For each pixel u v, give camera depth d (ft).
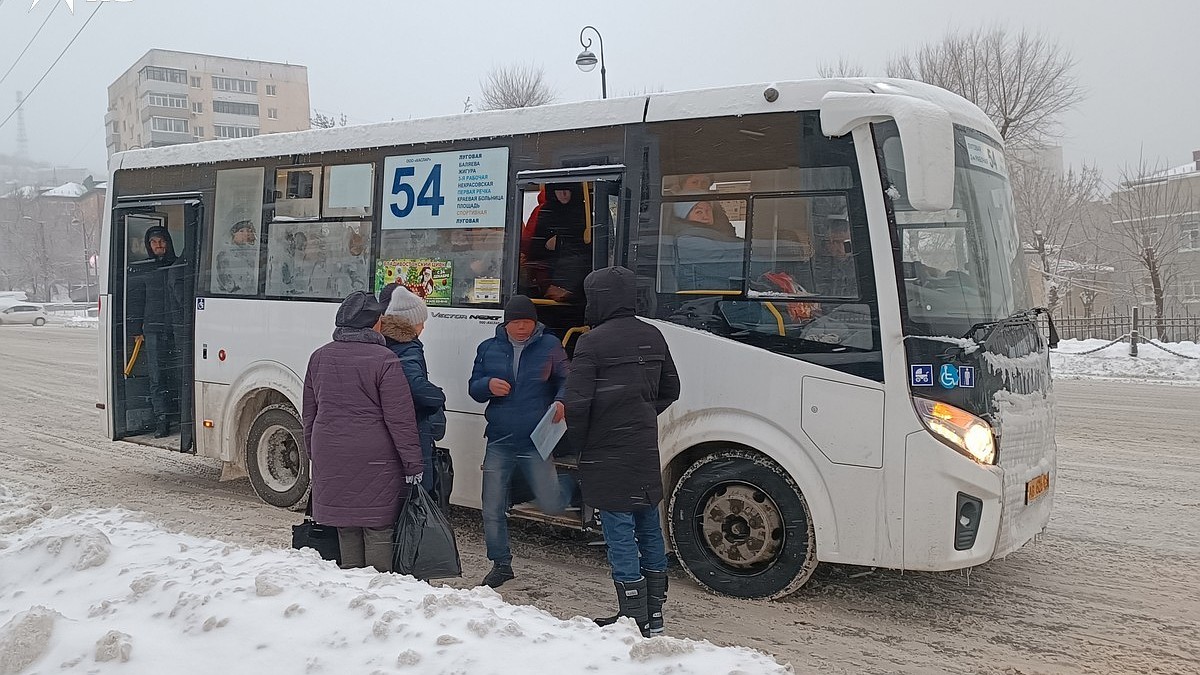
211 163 25.26
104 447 33.04
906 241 15.76
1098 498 24.72
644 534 15.05
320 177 22.89
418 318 17.13
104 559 14.14
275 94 259.39
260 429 24.16
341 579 13.24
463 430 20.34
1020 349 16.60
